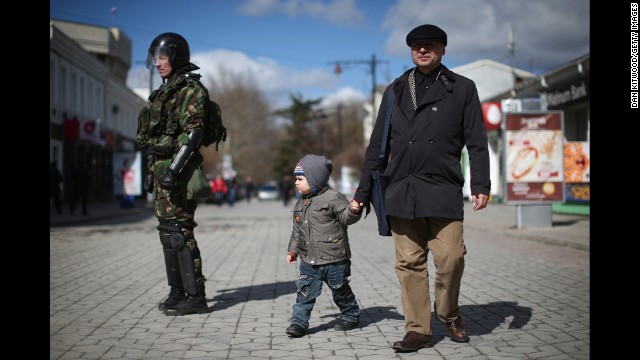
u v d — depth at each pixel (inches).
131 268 353.4
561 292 267.3
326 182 196.4
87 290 277.7
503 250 438.3
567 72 810.8
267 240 544.7
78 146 1347.2
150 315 224.4
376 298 255.1
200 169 224.5
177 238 223.8
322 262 193.2
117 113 1713.8
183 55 232.2
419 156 172.9
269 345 182.2
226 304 245.9
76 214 921.5
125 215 987.3
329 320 216.1
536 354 169.2
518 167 582.2
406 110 177.8
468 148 175.3
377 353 172.6
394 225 179.8
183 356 170.4
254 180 3319.4
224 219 903.7
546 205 587.5
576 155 748.6
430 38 173.5
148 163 237.8
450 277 175.2
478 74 1598.2
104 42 1610.5
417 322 175.9
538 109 607.5
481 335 191.5
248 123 3056.1
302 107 3720.5
